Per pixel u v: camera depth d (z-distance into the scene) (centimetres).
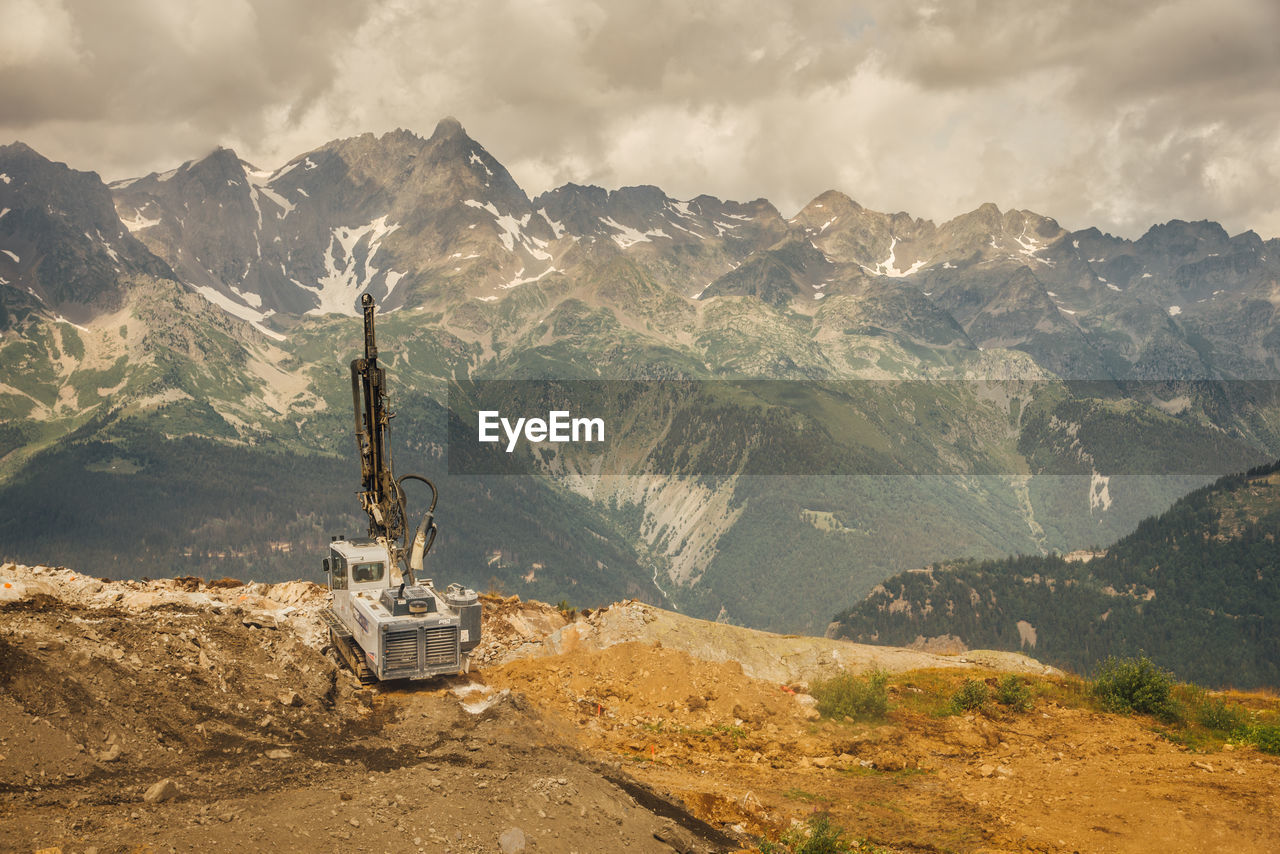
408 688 2316
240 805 1284
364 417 2756
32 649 1559
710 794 1894
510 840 1310
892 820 1892
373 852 1209
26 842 1067
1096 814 1908
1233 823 1830
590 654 2875
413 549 2648
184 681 1756
